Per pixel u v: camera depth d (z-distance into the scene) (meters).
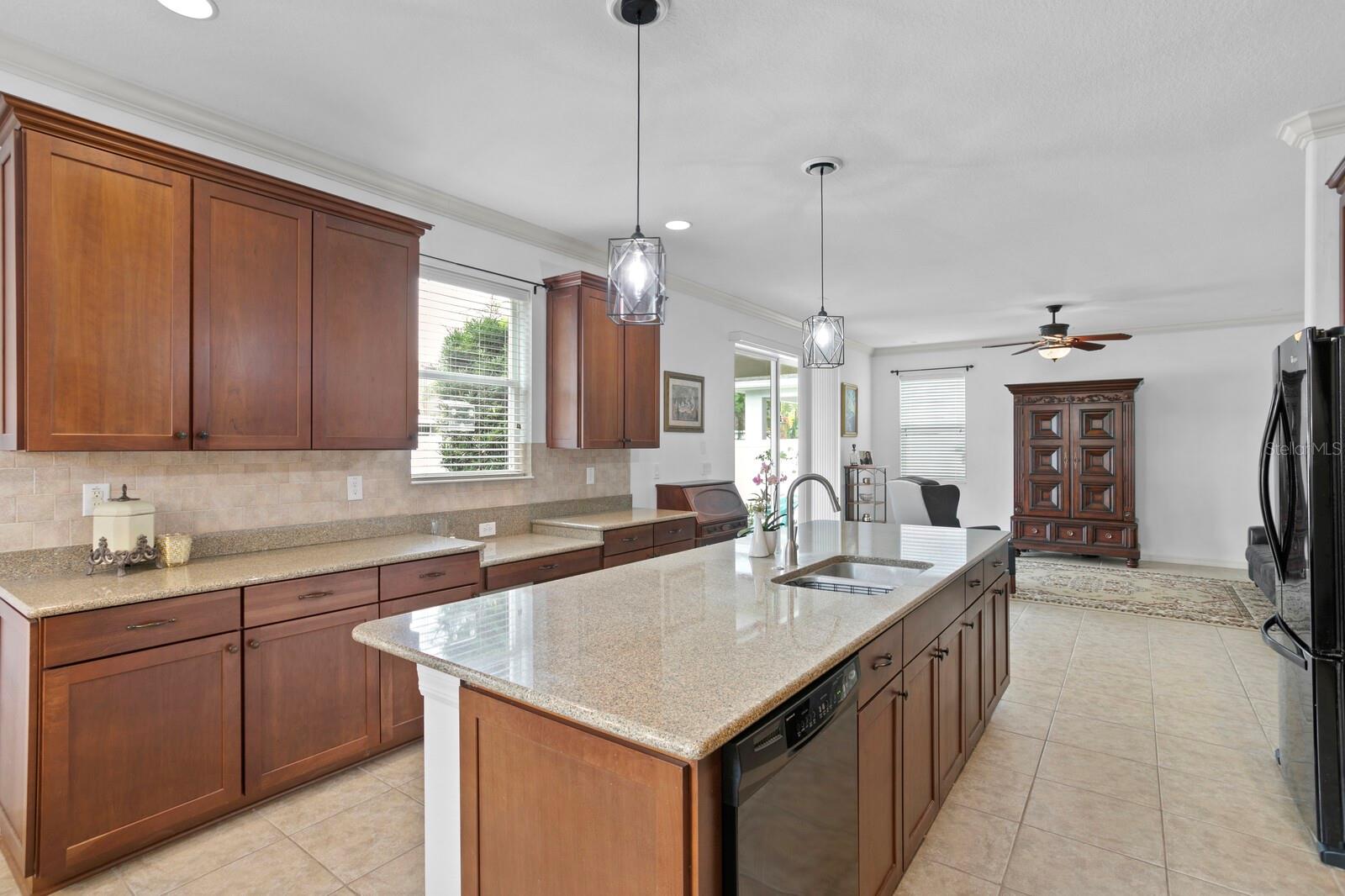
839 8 2.06
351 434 2.89
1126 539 7.04
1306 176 2.75
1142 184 3.42
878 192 3.53
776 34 2.19
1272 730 3.12
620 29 2.17
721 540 4.86
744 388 6.71
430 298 3.61
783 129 2.84
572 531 3.89
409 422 3.12
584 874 1.26
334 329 2.84
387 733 2.78
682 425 5.38
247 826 2.32
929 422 8.68
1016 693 3.59
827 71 2.41
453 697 1.55
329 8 2.07
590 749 1.25
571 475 4.35
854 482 8.17
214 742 2.27
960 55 2.31
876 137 2.91
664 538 4.29
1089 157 3.10
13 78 2.29
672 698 1.26
